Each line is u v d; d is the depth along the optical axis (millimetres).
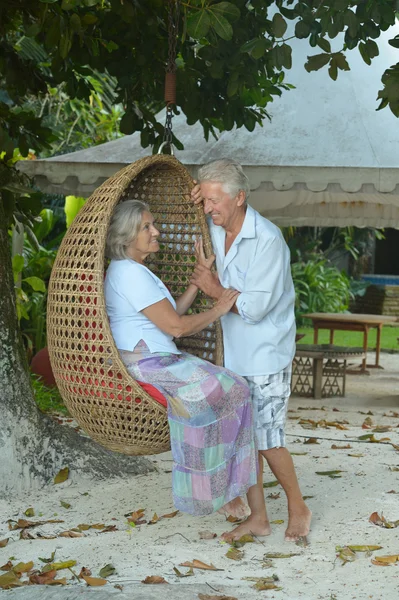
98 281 3559
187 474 3637
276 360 3852
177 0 4180
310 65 4301
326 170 6609
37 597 3141
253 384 3863
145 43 5191
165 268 4266
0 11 5125
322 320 11031
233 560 3572
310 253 19500
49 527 4105
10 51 5723
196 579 3352
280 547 3736
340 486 4695
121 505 4453
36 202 5520
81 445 5031
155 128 5605
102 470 4969
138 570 3461
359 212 10070
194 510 3656
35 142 5852
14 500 4602
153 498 4566
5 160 5359
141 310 3678
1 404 4762
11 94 6258
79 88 5898
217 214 3775
